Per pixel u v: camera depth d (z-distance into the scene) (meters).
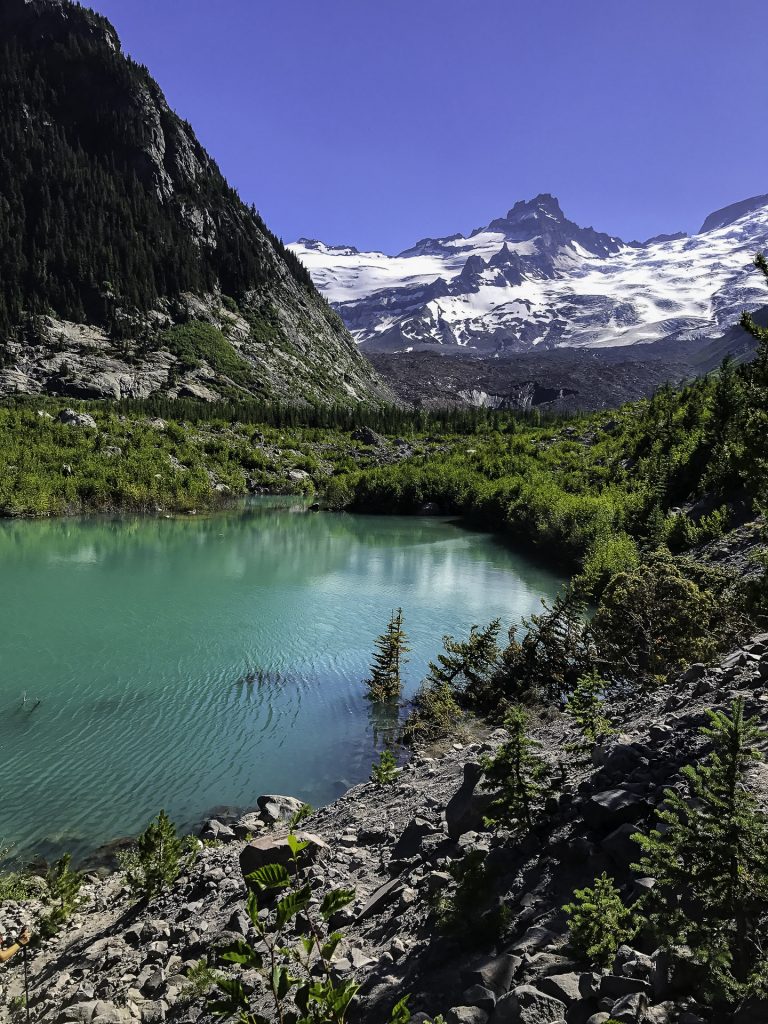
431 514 99.00
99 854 17.59
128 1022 8.77
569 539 56.34
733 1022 5.04
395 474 105.56
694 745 10.51
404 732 25.17
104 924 13.22
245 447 136.12
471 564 58.81
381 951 8.70
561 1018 5.79
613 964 6.27
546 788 10.07
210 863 14.44
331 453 151.12
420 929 8.66
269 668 32.06
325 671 31.80
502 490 83.44
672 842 6.07
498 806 10.07
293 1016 7.66
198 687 29.55
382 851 12.81
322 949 4.20
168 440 126.88
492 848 9.85
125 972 10.44
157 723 25.83
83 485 92.56
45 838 18.28
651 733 11.89
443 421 192.62
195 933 11.09
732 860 5.63
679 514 46.47
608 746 11.77
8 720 25.78
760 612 20.02
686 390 94.69
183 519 88.75
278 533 78.12
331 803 19.72
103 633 37.00
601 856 8.34
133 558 59.19
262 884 4.27
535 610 42.88
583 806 9.54
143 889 14.15
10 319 192.12
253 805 20.11
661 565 22.67
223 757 23.16
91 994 9.95
